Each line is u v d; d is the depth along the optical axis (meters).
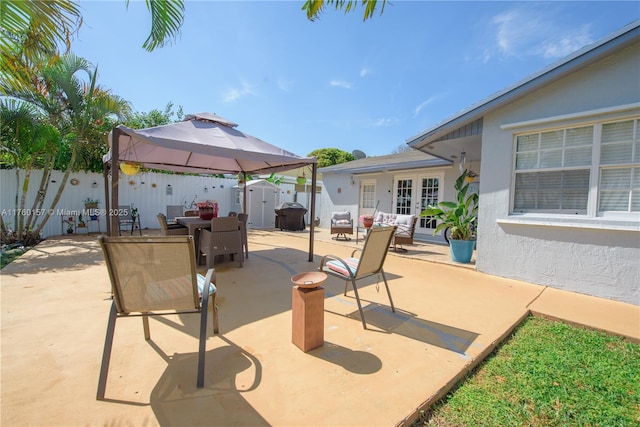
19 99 6.31
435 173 8.81
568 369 2.22
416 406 1.73
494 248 4.77
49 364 2.08
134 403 1.72
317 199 14.91
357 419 1.63
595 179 3.88
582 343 2.65
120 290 1.91
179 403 1.72
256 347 2.37
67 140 7.12
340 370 2.08
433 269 5.25
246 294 3.65
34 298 3.38
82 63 6.75
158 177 10.41
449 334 2.67
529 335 2.81
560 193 4.20
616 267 3.70
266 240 8.52
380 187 10.35
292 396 1.80
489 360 2.35
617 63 3.64
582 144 3.98
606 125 3.79
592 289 3.87
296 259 5.78
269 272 4.73
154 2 2.67
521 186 4.55
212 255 4.69
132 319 2.87
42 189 7.42
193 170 7.85
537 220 4.28
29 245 7.11
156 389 1.84
